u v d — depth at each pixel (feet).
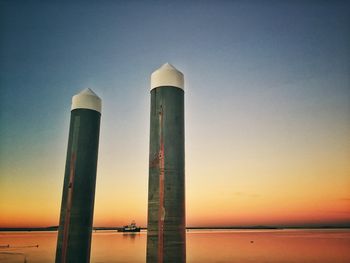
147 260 42.86
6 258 122.21
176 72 50.34
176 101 48.49
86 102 57.21
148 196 45.34
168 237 42.29
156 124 47.50
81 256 50.70
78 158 54.08
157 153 46.01
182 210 44.50
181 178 45.55
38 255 133.28
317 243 216.54
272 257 124.77
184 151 47.85
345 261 112.57
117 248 176.24
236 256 130.62
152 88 50.19
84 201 52.75
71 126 56.59
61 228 51.75
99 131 58.80
